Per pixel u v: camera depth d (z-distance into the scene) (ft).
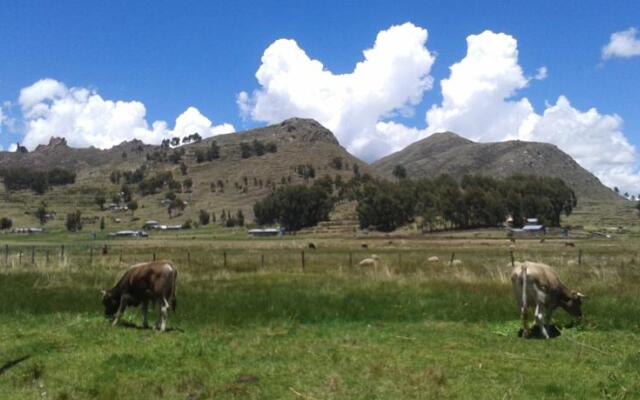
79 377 37.60
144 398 33.91
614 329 53.21
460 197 476.95
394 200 503.20
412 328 54.19
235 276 94.32
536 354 44.16
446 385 36.04
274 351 44.32
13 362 40.96
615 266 104.73
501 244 280.72
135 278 54.19
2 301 65.57
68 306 63.82
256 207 649.20
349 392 34.63
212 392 34.58
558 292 52.11
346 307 61.87
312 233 526.16
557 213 513.45
